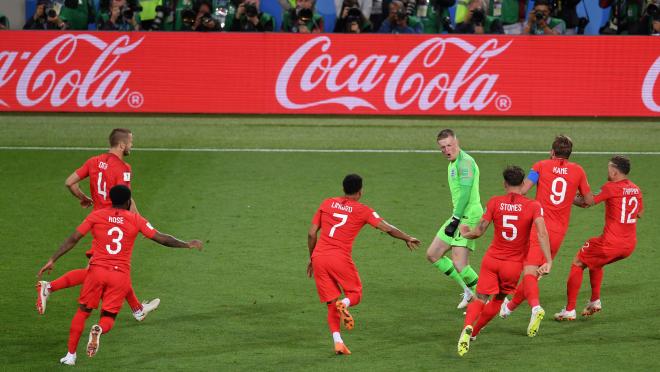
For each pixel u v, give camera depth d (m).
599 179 59.53
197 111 75.25
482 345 32.72
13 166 61.84
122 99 74.88
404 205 53.03
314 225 32.31
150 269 41.34
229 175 59.94
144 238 46.16
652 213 51.44
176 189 56.16
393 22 80.12
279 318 35.50
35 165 62.22
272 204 53.03
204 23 77.81
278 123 75.69
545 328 34.69
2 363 30.53
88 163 35.38
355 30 78.44
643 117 78.38
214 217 50.16
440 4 80.12
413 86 74.81
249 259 43.06
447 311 36.62
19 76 74.06
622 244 34.50
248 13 78.25
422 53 74.38
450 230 35.84
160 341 32.91
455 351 31.98
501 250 31.77
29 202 53.16
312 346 32.50
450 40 74.25
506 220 31.34
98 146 67.75
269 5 85.69
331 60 74.69
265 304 37.12
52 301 37.28
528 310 37.12
